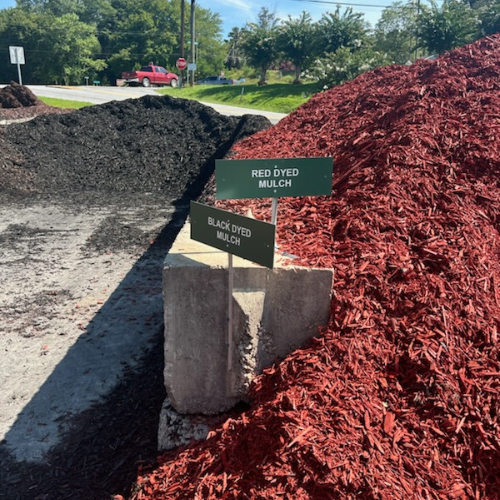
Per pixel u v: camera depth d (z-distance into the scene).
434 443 2.53
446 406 2.67
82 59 49.19
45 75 48.22
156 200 11.28
